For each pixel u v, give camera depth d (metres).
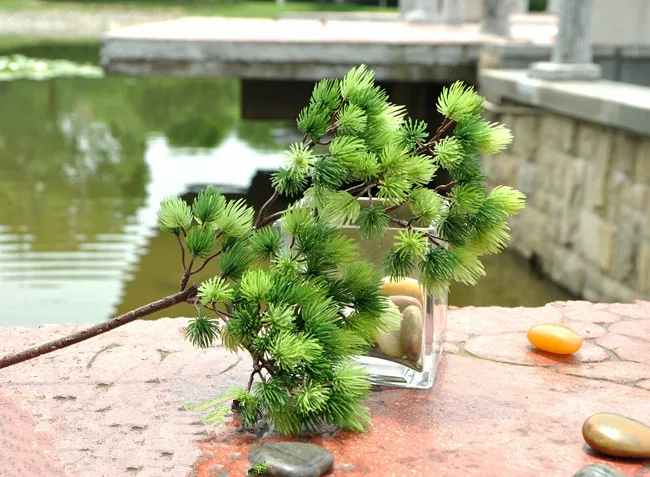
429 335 0.62
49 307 1.57
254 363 0.56
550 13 6.82
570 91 1.93
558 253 2.08
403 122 0.61
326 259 0.58
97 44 8.19
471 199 0.57
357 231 0.60
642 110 1.62
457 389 0.64
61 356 0.69
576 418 0.59
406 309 0.61
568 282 2.03
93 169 2.99
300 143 0.59
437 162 0.59
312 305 0.55
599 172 1.87
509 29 3.36
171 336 0.74
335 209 0.57
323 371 0.55
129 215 2.32
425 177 0.57
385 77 2.70
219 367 0.67
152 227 2.20
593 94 1.84
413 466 0.52
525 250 2.29
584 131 1.95
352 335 0.56
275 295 0.55
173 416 0.58
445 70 2.72
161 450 0.53
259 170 2.94
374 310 0.57
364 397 0.57
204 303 0.57
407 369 0.64
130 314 0.59
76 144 3.52
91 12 10.50
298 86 3.28
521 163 2.33
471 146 0.58
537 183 2.22
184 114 4.54
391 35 3.22
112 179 2.81
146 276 1.79
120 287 1.71
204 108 4.84
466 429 0.57
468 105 0.59
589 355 0.71
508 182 2.43
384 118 0.60
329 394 0.54
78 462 0.52
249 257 0.59
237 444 0.54
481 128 0.58
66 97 4.98
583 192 1.95
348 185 0.62
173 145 3.51
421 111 3.47
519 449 0.54
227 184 2.69
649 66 2.62
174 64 2.56
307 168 0.57
